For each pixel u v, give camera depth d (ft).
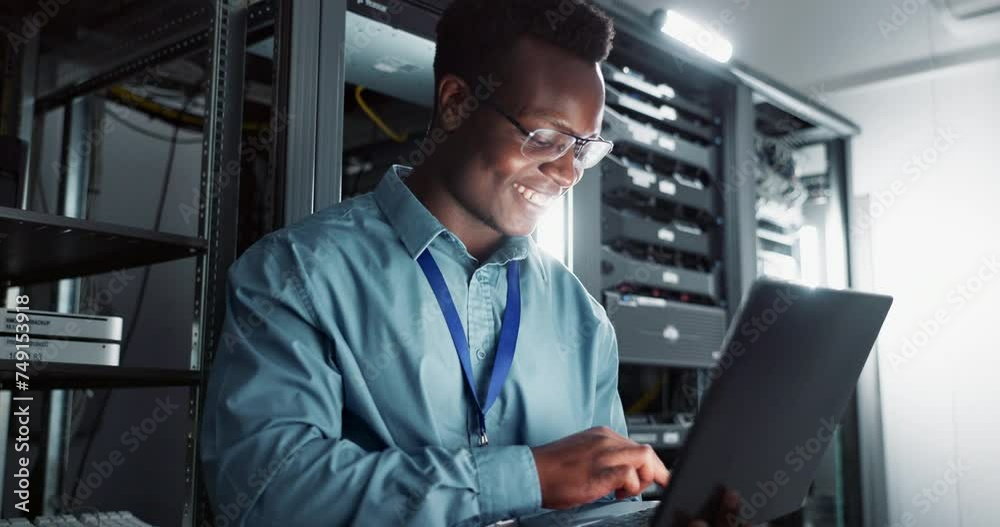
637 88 7.05
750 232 8.05
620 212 6.86
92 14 5.64
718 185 7.95
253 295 3.08
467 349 3.35
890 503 10.97
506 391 3.39
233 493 2.74
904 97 11.34
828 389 2.75
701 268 7.80
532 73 3.20
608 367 3.92
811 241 10.94
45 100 6.66
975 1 9.32
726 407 2.18
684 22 7.17
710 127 8.05
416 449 2.86
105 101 7.09
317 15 4.66
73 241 4.33
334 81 4.70
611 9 6.48
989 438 10.34
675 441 7.06
